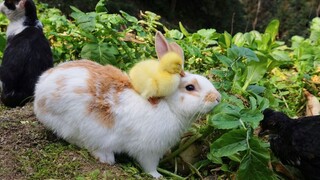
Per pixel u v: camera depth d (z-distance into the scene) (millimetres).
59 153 1257
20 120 1370
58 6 3576
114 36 1684
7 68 1512
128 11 4078
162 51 1230
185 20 4855
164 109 1205
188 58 1782
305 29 4922
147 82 1181
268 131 1338
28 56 1511
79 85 1210
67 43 1772
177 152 1322
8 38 1562
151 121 1197
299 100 1635
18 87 1514
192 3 4918
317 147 1236
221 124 1235
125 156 1291
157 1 4629
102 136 1223
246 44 1863
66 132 1247
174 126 1215
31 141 1290
